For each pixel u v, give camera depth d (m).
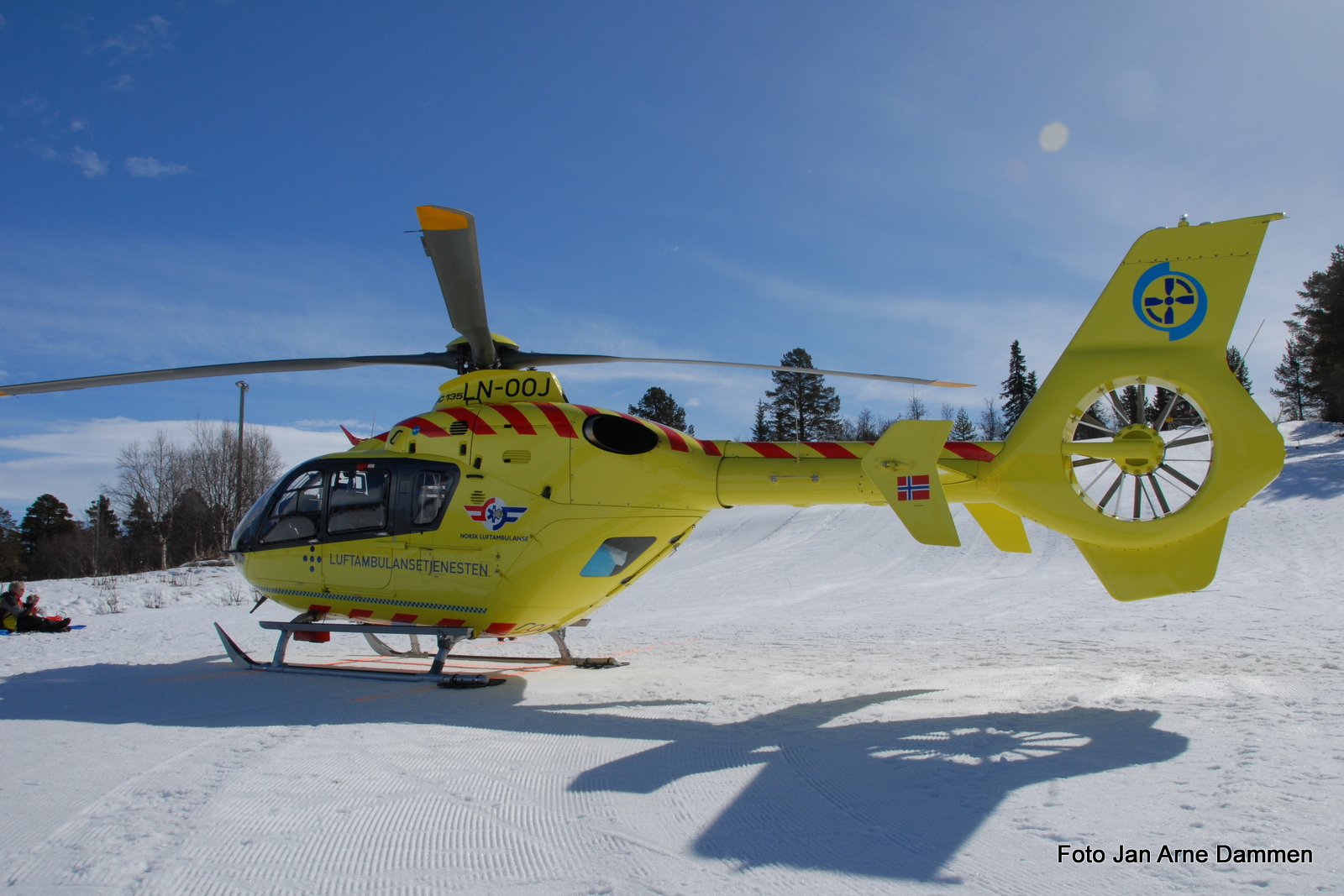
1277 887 2.64
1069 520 6.04
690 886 2.78
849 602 16.23
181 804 3.80
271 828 3.47
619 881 2.85
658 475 7.25
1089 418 6.21
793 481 7.03
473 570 7.42
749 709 5.96
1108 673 7.04
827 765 4.22
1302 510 24.08
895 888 2.71
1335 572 16.36
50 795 3.97
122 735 5.24
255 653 10.33
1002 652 8.79
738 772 4.14
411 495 7.61
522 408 7.55
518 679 7.73
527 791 3.90
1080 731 4.81
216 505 49.75
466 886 2.86
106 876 3.01
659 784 3.96
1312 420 56.91
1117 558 6.02
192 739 5.08
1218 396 5.63
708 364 7.81
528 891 2.79
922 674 7.43
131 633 13.33
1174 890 2.63
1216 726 4.78
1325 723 4.75
